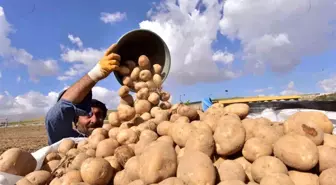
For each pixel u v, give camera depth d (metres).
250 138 2.29
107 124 3.64
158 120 3.12
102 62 3.85
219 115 2.82
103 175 2.23
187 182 1.84
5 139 18.34
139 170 2.07
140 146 2.55
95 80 3.91
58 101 4.07
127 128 3.08
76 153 2.84
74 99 3.94
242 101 6.07
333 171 1.91
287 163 2.07
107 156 2.73
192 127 2.45
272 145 2.25
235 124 2.30
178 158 2.17
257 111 4.45
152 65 4.49
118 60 3.92
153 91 3.99
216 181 1.94
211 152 2.23
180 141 2.44
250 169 2.17
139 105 3.65
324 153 2.07
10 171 2.40
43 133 23.77
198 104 4.91
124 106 3.64
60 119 4.05
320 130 2.23
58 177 2.44
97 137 3.04
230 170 2.02
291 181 1.87
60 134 4.23
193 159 1.93
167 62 4.41
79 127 4.51
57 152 3.19
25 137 19.89
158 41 4.35
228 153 2.24
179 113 2.92
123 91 3.79
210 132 2.35
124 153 2.48
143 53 4.50
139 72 4.05
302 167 2.01
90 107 4.16
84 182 2.23
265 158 2.07
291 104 4.37
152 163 1.95
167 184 1.80
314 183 1.98
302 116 2.44
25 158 2.53
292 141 2.08
